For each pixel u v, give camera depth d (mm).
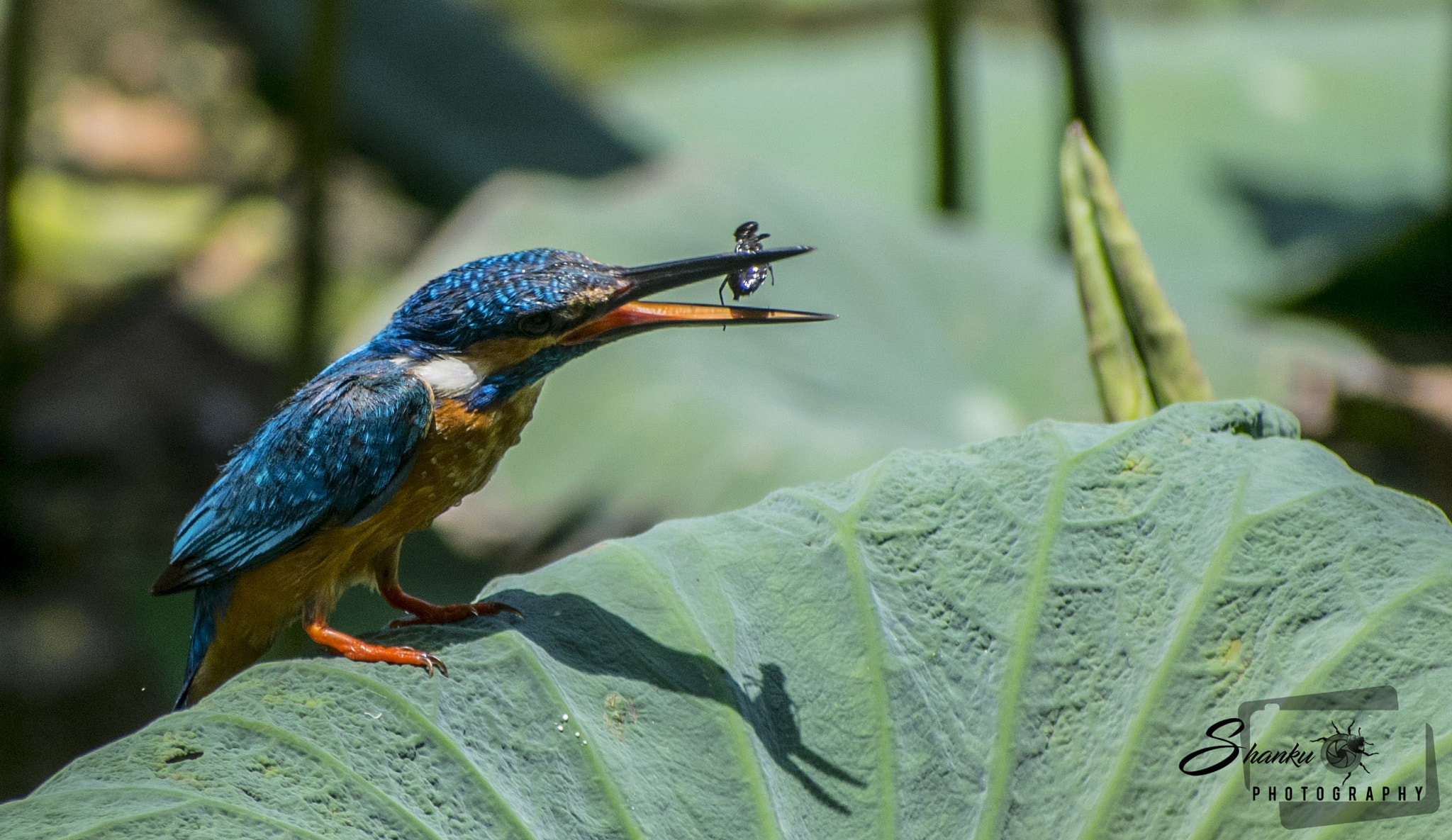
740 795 4168
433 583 11656
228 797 3811
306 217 12227
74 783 3855
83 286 19531
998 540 4613
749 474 10242
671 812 4113
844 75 21391
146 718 14172
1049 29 13219
